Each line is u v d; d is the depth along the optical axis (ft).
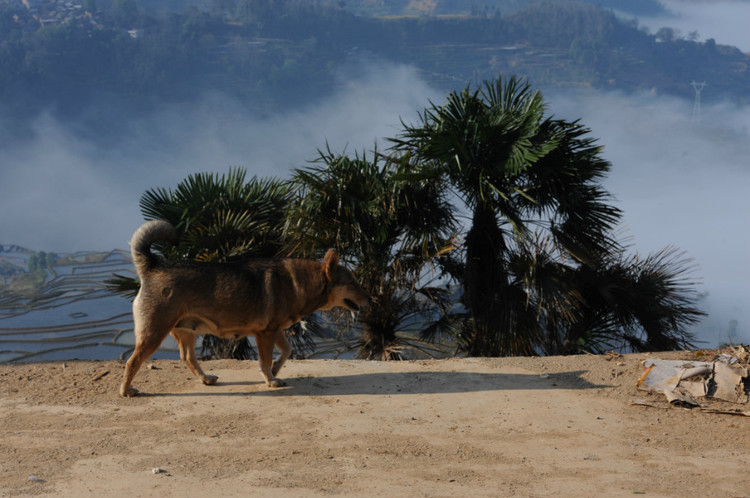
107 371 25.55
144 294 21.67
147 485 16.17
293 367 26.63
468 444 19.35
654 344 41.70
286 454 18.37
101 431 19.85
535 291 39.60
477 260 41.86
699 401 22.88
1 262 642.22
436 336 42.57
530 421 21.24
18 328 269.44
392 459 18.16
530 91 42.04
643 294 41.14
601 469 17.70
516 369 26.48
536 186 41.19
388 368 26.71
